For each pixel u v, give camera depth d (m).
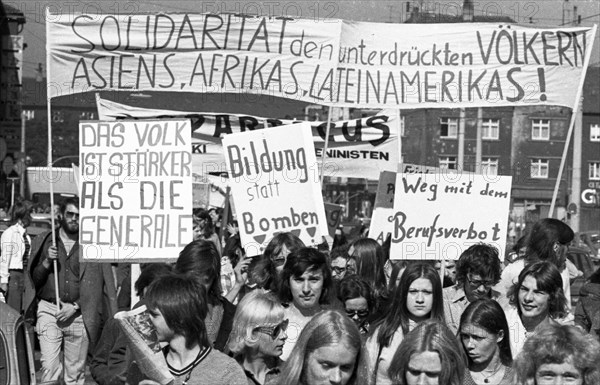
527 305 7.52
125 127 9.16
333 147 17.78
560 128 68.31
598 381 5.57
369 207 59.25
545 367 5.59
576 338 5.59
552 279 7.48
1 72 39.97
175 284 5.53
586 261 21.92
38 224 21.81
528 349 5.66
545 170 68.00
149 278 7.34
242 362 6.25
